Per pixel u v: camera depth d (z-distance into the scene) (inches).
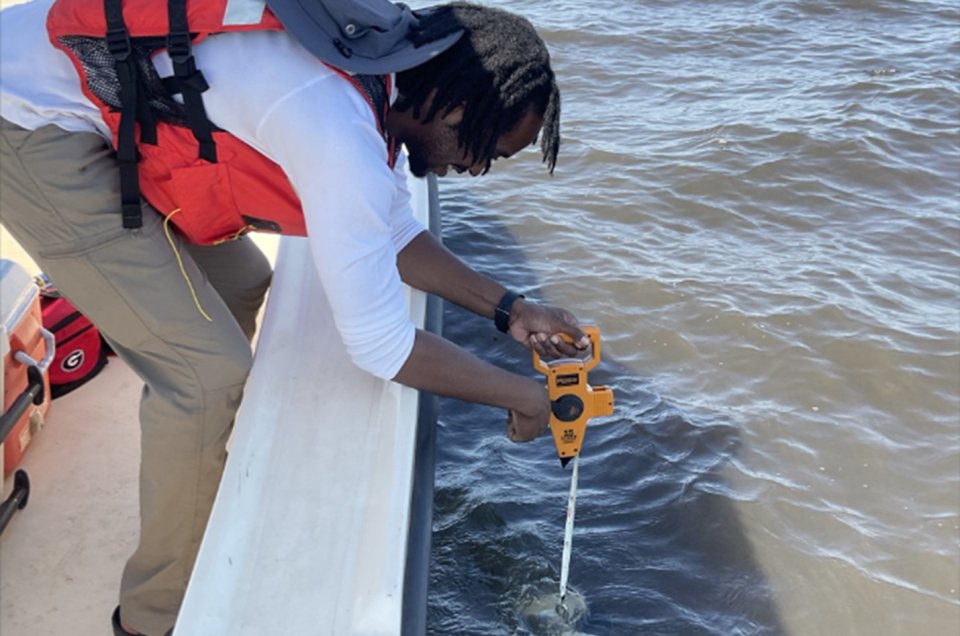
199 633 60.4
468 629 104.5
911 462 130.4
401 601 62.6
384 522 66.9
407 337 68.7
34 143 64.1
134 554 77.7
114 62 61.9
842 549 116.8
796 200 197.0
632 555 115.0
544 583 110.7
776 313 158.4
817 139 216.8
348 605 62.5
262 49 60.8
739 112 233.1
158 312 69.1
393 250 66.4
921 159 212.5
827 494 124.9
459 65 64.6
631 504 122.1
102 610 82.4
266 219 69.1
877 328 155.3
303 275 91.3
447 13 65.6
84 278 67.6
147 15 60.7
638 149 214.5
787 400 141.1
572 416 82.0
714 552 116.0
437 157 69.4
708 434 133.9
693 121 229.0
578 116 233.5
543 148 69.8
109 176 66.6
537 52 66.0
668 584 111.7
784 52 275.9
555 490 124.0
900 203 196.9
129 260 67.6
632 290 164.9
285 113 59.9
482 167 70.0
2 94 63.4
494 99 65.5
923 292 167.2
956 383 144.6
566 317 87.6
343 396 78.0
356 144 60.3
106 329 70.6
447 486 123.5
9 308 87.4
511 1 314.8
